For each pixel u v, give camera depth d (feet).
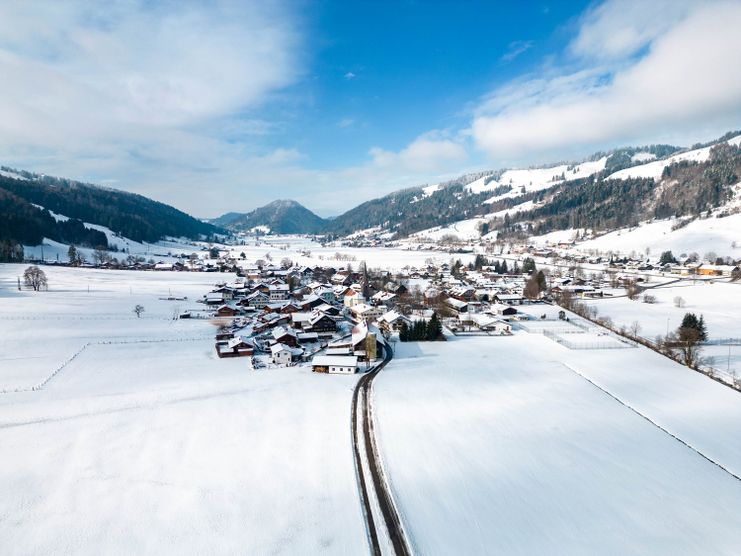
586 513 109.29
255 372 211.61
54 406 163.02
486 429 152.56
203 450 135.64
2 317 285.43
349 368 212.64
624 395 184.96
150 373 203.82
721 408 172.14
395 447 140.05
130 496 112.88
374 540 100.99
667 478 124.77
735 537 101.71
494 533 102.47
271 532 102.12
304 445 140.46
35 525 102.06
